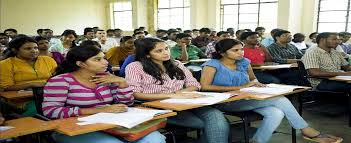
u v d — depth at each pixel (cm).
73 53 203
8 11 1106
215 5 979
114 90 217
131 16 1245
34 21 1166
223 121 237
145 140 182
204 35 735
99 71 209
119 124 159
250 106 259
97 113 182
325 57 398
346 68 417
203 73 283
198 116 242
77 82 204
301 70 392
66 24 1236
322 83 379
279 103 259
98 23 1313
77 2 1252
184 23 1102
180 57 575
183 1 1093
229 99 219
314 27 808
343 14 773
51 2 1195
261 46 534
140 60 251
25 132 146
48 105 192
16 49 306
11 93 271
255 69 451
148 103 207
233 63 292
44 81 310
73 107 192
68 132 148
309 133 262
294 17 813
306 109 426
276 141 307
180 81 260
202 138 247
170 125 231
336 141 256
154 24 1184
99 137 180
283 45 546
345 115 397
